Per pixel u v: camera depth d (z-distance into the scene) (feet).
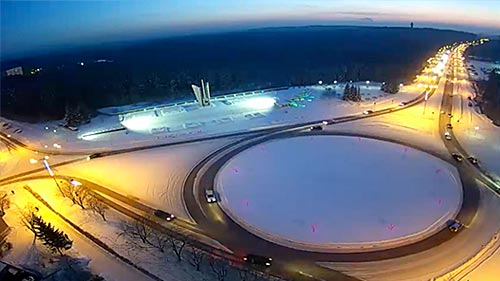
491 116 374.22
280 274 164.66
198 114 404.16
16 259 175.83
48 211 215.92
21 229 199.62
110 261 172.65
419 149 296.71
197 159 288.71
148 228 197.98
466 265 166.30
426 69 654.53
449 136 322.55
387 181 246.27
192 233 194.70
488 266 165.48
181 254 177.47
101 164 284.00
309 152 296.10
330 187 240.53
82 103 428.97
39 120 399.65
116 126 370.53
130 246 183.21
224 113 405.18
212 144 319.06
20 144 334.03
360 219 204.03
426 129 341.62
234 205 221.87
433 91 480.64
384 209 213.25
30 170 276.41
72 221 205.16
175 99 484.33
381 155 286.87
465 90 481.46
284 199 227.40
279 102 442.09
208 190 239.50
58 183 251.39
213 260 172.76
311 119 378.32
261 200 226.99
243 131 348.59
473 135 325.21
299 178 253.85
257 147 309.42
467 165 266.57
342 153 292.40
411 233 189.67
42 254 178.81
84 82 577.02
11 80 647.97
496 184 238.48
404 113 390.01
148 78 573.74
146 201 227.20
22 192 241.55
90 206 217.56
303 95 470.39
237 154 296.51
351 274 163.53
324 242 184.75
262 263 169.78
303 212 212.64
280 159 285.02
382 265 168.25
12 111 426.92
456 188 234.17
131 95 488.44
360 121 368.27
